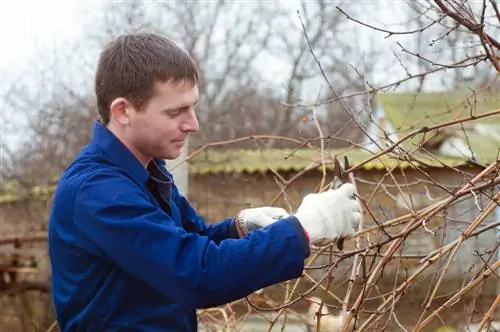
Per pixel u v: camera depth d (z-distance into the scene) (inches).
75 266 65.5
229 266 59.5
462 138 219.1
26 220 390.0
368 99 129.0
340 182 79.8
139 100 65.9
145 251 60.2
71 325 66.9
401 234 91.7
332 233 65.6
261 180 378.6
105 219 61.5
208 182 391.5
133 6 449.7
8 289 336.5
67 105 382.6
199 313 143.6
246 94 527.5
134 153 69.1
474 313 111.3
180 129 67.6
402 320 145.9
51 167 369.7
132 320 64.9
